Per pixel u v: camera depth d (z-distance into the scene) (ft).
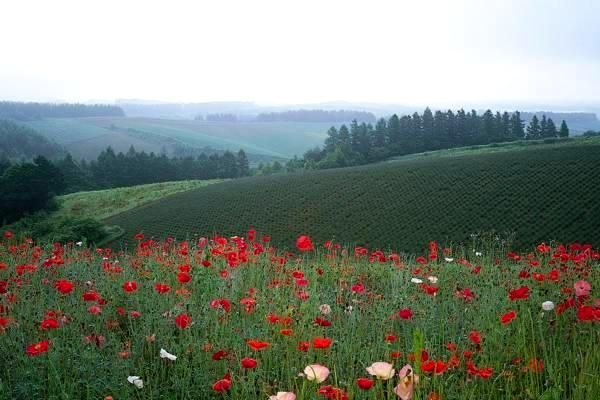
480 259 35.06
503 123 529.45
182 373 13.91
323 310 16.14
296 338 14.52
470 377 12.57
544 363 12.82
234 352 14.40
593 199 150.41
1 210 232.94
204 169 471.62
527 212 151.84
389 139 511.40
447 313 18.26
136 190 275.80
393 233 152.76
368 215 165.27
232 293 19.16
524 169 175.83
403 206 167.73
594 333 13.73
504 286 21.18
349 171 214.07
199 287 20.94
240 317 17.67
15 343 13.96
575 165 170.60
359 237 152.97
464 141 511.81
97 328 15.99
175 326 16.66
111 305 18.74
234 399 12.30
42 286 20.44
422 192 174.70
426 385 10.75
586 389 10.99
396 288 22.66
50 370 12.73
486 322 16.20
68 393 12.22
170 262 25.16
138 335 15.40
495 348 14.12
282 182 211.20
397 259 29.76
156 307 17.78
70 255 29.19
